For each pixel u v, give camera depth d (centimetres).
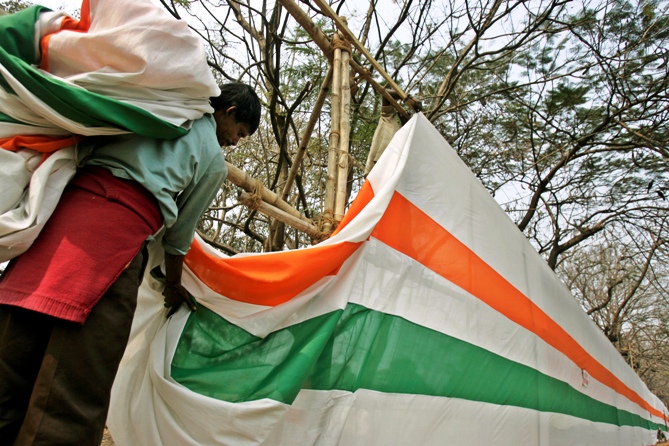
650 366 2122
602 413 464
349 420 199
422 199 279
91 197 130
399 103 387
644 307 1795
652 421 738
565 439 361
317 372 194
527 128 1016
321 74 684
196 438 160
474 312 286
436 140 309
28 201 122
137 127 134
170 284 173
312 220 325
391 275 240
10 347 117
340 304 206
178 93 144
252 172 910
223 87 179
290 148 841
